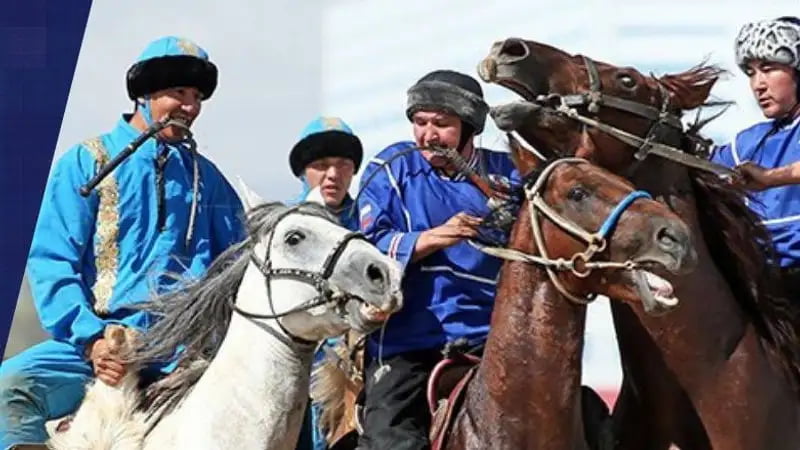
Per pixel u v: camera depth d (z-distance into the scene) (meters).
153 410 9.04
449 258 9.09
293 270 8.55
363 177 9.41
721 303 8.38
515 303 8.17
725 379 8.31
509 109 8.27
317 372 10.85
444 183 9.22
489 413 8.20
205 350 9.13
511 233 8.34
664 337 8.30
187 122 10.59
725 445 8.30
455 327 9.05
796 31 9.99
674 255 7.84
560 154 8.40
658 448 8.47
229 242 10.70
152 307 9.25
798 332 9.02
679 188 8.54
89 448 9.09
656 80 8.60
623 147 8.45
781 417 8.41
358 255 8.44
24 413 10.21
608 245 7.93
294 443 8.75
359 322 8.44
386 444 8.82
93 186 10.15
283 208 8.78
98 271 10.27
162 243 10.36
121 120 10.66
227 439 8.58
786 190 9.72
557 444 8.08
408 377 9.04
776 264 8.93
